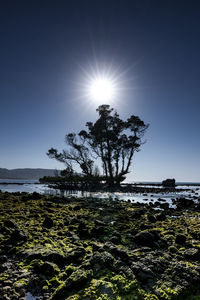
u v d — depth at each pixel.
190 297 3.55
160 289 3.68
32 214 10.03
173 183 72.31
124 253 5.05
